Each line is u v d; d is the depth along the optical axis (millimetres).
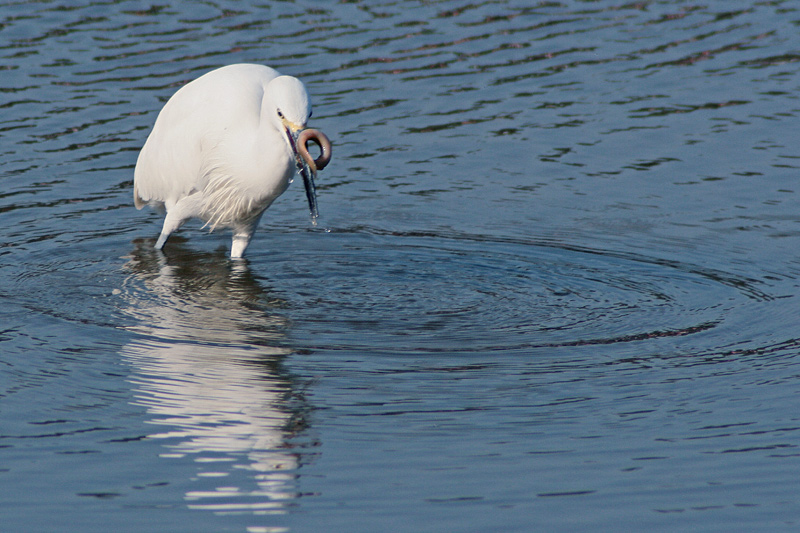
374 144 15930
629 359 9586
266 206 12203
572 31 20422
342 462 7668
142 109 16719
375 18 20781
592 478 7430
